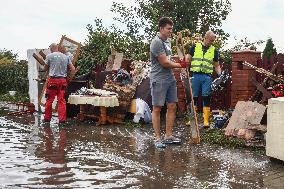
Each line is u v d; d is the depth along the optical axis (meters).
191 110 7.16
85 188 4.36
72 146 6.80
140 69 10.43
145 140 7.48
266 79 8.62
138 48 15.76
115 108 9.99
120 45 15.49
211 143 7.12
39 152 6.27
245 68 9.40
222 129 8.06
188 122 9.18
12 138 7.55
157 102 6.82
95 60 14.30
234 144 6.82
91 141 7.32
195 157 5.99
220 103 10.90
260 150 6.51
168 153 6.28
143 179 4.74
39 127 9.16
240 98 9.52
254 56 9.46
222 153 6.29
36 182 4.57
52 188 4.34
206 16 19.52
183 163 5.59
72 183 4.54
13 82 21.00
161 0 19.12
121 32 17.03
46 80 10.43
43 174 4.92
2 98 18.64
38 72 12.35
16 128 8.95
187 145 6.97
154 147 6.78
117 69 11.25
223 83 10.67
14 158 5.80
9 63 22.12
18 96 18.97
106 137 7.80
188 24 18.75
